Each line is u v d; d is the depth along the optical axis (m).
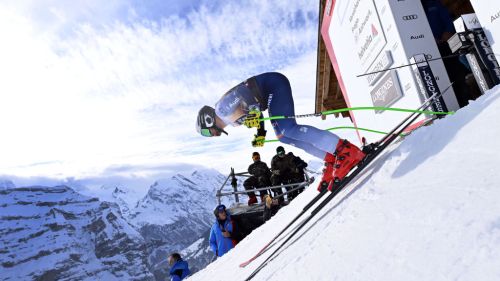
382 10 5.51
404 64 5.17
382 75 6.10
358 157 3.46
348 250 1.91
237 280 3.63
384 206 2.16
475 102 2.75
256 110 3.72
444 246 1.33
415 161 2.59
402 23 5.16
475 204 1.47
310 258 2.28
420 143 2.84
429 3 5.44
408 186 2.22
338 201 3.28
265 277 2.75
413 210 1.81
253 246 5.34
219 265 6.27
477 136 2.16
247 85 3.67
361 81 7.46
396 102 5.84
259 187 10.78
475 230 1.29
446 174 1.99
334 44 8.95
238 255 5.70
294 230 3.57
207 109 3.98
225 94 3.79
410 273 1.31
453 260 1.22
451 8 7.05
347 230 2.23
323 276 1.82
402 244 1.55
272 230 5.32
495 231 1.22
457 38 4.18
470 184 1.67
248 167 11.08
